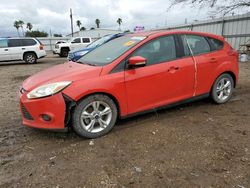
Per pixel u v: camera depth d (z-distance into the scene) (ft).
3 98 20.45
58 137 12.36
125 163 9.99
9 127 13.78
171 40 14.33
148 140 11.91
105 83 11.89
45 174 9.36
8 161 10.29
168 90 14.05
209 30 63.62
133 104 12.98
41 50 54.60
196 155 10.51
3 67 47.80
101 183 8.79
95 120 12.11
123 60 12.59
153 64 13.44
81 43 76.79
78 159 10.35
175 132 12.72
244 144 11.43
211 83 16.03
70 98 11.20
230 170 9.43
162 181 8.84
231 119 14.47
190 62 14.70
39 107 11.31
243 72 31.32
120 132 12.80
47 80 11.82
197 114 15.25
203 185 8.59
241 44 53.42
